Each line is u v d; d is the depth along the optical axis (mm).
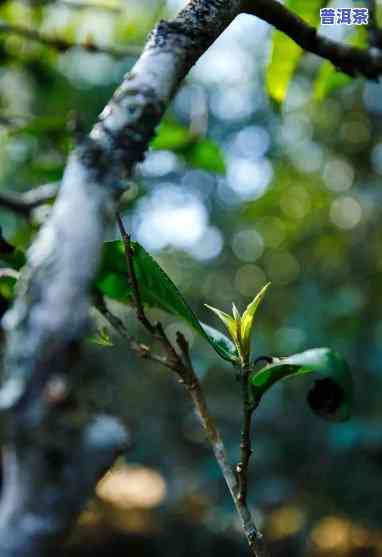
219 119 5477
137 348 783
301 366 799
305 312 3352
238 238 5641
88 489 394
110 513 4223
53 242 422
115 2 2205
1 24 1693
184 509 3865
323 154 4605
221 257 5688
